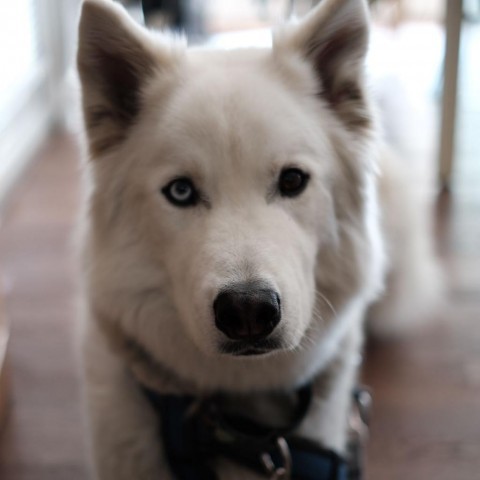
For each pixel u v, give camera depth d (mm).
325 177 1536
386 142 3244
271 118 1447
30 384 2436
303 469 1624
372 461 2141
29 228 3445
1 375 2258
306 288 1457
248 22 6664
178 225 1466
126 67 1584
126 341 1646
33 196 3779
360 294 1667
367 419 2113
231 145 1417
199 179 1439
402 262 2666
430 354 2617
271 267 1345
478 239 3383
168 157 1467
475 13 5465
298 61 1574
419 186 3854
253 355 1385
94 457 1719
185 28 5434
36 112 4426
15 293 2912
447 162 3812
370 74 1629
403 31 7047
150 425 1664
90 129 1577
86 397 1747
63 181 3953
